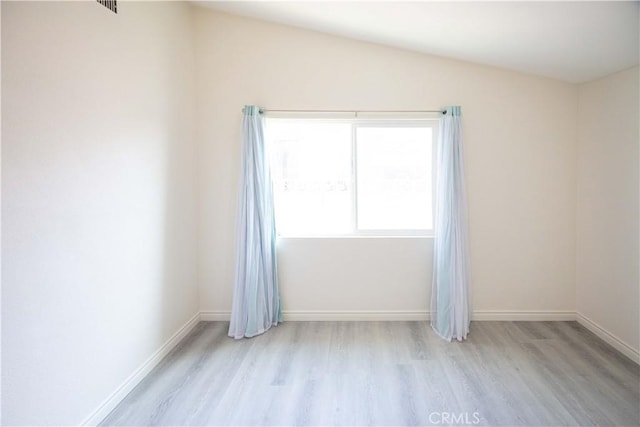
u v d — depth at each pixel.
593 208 3.01
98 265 1.94
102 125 1.97
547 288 3.28
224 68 3.24
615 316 2.78
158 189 2.61
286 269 3.34
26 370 1.50
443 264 3.04
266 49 3.22
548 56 2.68
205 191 3.31
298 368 2.52
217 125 3.27
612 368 2.48
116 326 2.11
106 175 2.01
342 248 3.32
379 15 2.56
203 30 3.23
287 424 1.94
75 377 1.77
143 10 2.38
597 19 2.03
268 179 3.22
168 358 2.68
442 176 3.10
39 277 1.55
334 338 3.00
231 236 3.33
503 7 2.07
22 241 1.47
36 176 1.53
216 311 3.37
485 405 2.09
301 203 3.38
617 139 2.74
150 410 2.06
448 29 2.54
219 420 1.97
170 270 2.81
